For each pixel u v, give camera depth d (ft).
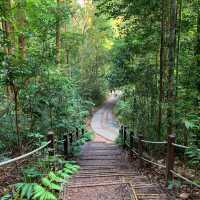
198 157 13.62
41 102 25.25
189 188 14.51
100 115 89.30
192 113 18.34
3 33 19.22
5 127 23.58
